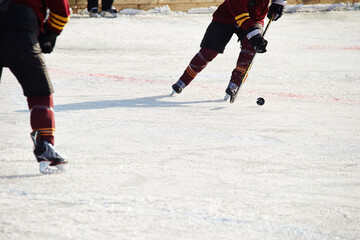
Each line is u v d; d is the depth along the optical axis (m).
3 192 11.91
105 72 29.70
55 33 13.16
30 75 12.41
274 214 11.47
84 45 39.84
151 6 61.91
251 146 16.69
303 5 66.88
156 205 11.59
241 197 12.35
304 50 40.50
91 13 56.56
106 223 10.55
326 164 15.24
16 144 15.80
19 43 11.95
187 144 16.59
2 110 20.05
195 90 25.39
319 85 27.98
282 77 29.83
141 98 23.23
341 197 12.79
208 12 63.94
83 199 11.73
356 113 22.11
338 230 10.87
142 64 32.66
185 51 38.31
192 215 11.12
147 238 10.02
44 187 12.37
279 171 14.44
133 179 13.24
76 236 9.96
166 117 20.00
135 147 16.06
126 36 45.19
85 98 22.83
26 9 12.10
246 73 22.53
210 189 12.79
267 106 22.69
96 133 17.44
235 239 10.13
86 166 14.09
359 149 16.92
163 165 14.46
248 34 21.17
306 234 10.55
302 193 12.88
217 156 15.49
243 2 21.09
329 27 55.12
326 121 20.50
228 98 23.38
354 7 68.75
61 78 27.52
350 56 38.38
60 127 17.97
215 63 33.59
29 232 10.04
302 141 17.56
